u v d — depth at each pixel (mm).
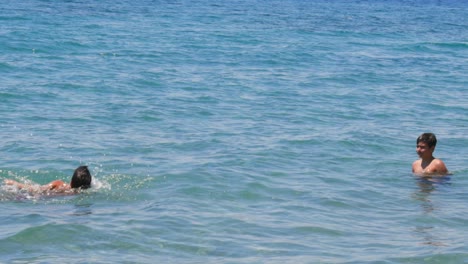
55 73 32156
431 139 17562
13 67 33000
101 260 11164
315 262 11219
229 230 12797
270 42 48625
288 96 29344
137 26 54469
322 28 60656
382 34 58438
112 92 28422
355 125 23859
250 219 13484
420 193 15859
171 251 11680
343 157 19172
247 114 25234
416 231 13094
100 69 34031
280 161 18359
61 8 66375
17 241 11930
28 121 22578
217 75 34031
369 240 12469
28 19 54938
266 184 16078
